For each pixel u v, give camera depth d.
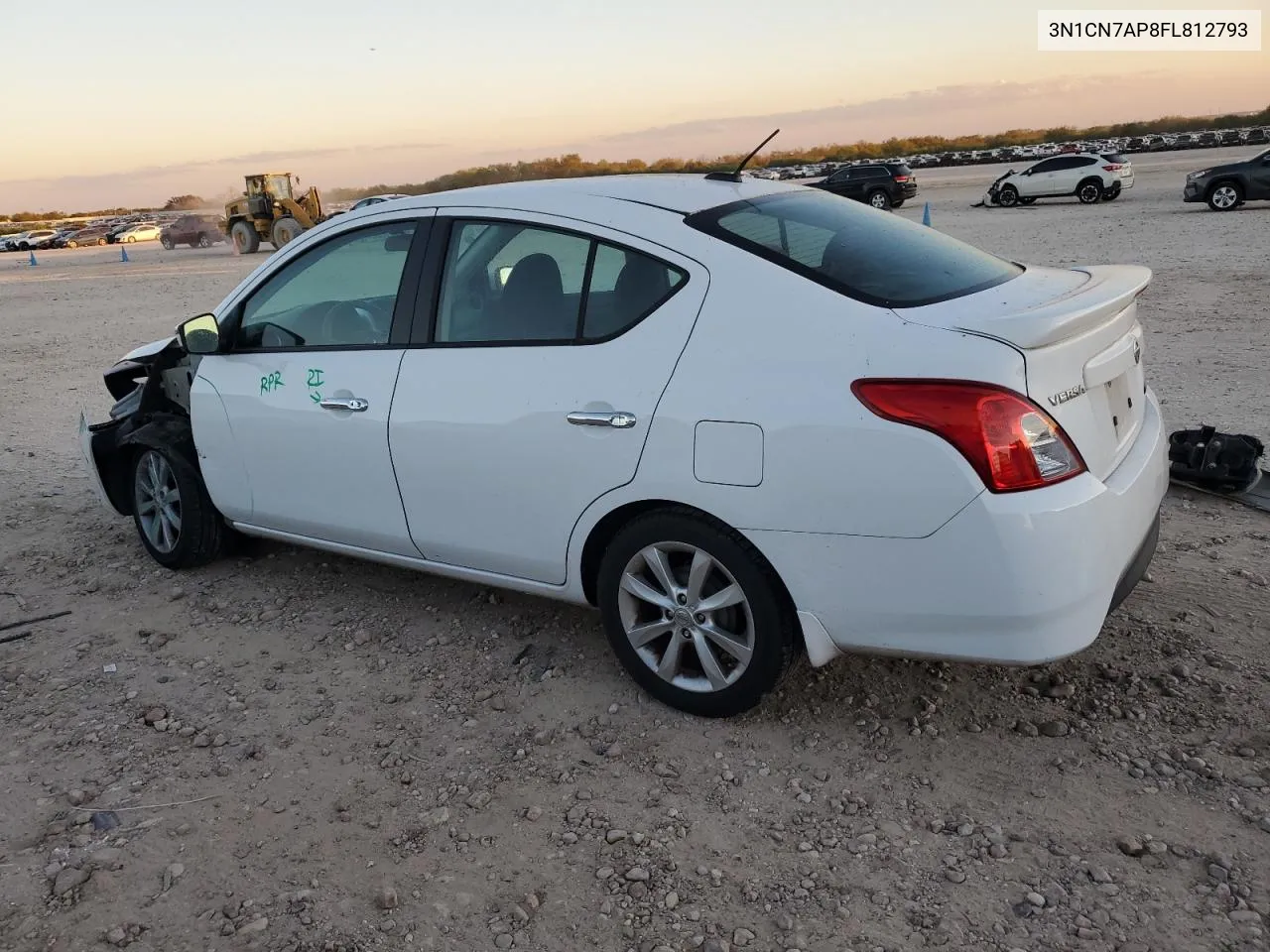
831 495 2.84
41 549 5.41
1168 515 4.87
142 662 4.05
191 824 2.99
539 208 3.55
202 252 45.28
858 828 2.81
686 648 3.42
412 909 2.61
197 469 4.79
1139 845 2.64
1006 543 2.66
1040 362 2.73
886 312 2.90
